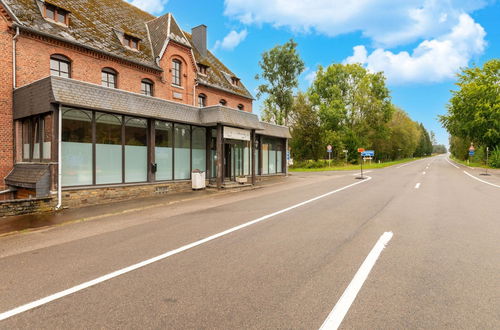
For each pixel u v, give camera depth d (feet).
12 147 38.22
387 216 24.72
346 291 11.03
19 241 19.74
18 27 38.37
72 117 35.14
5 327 9.12
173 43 61.16
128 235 20.45
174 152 47.78
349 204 31.24
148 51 59.06
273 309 9.80
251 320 9.15
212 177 55.21
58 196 32.40
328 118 143.64
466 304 10.00
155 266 14.11
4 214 27.81
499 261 14.07
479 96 112.78
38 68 40.88
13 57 38.24
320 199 35.35
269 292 11.05
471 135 118.01
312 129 129.70
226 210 29.58
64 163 34.40
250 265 13.91
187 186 48.55
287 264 13.93
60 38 42.47
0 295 11.42
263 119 131.23
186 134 50.03
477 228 20.51
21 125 38.50
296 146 135.54
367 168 120.16
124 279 12.66
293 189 48.06
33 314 9.90
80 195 34.65
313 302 10.24
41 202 30.81
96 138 37.45
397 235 18.75
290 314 9.46
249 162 63.10
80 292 11.50
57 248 17.75
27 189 35.99
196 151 52.01
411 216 24.71
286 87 115.55
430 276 12.37
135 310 9.96
